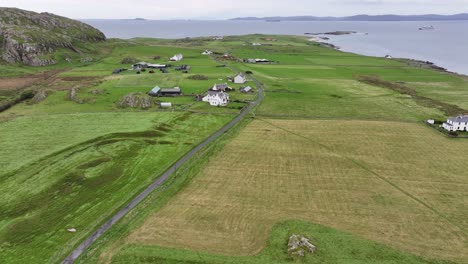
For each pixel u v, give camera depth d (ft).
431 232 155.63
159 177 207.51
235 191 188.96
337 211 170.81
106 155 234.79
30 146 246.68
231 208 172.86
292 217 165.68
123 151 241.76
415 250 143.64
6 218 166.81
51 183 197.47
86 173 209.87
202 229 156.04
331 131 284.41
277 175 207.51
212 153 238.27
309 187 193.88
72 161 224.53
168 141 261.65
